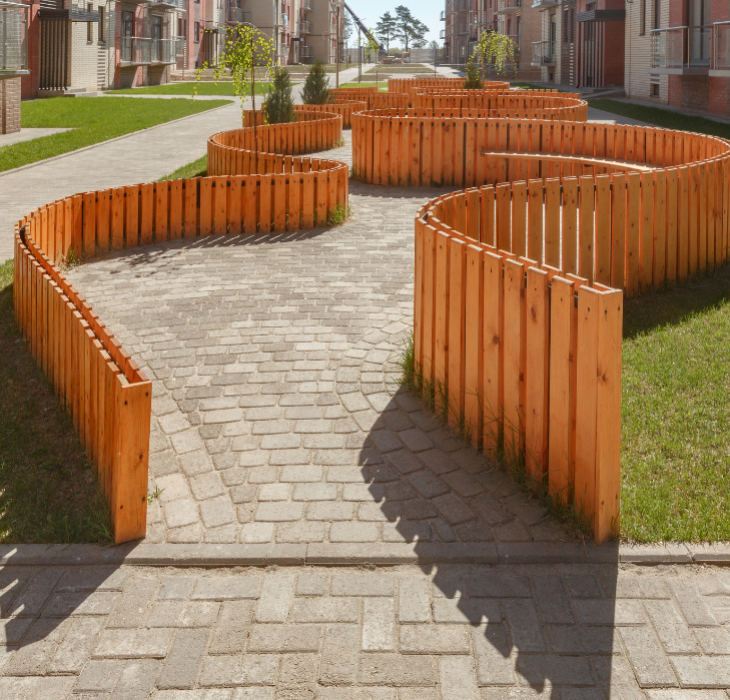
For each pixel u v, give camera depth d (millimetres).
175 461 4840
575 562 3803
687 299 7645
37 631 3402
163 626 3418
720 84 26953
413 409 5461
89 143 21188
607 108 30781
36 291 6438
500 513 4223
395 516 4211
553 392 4199
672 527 4004
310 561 3850
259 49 15602
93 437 4797
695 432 4984
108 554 3916
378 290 8109
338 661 3184
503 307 4590
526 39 56688
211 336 6871
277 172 13203
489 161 14508
